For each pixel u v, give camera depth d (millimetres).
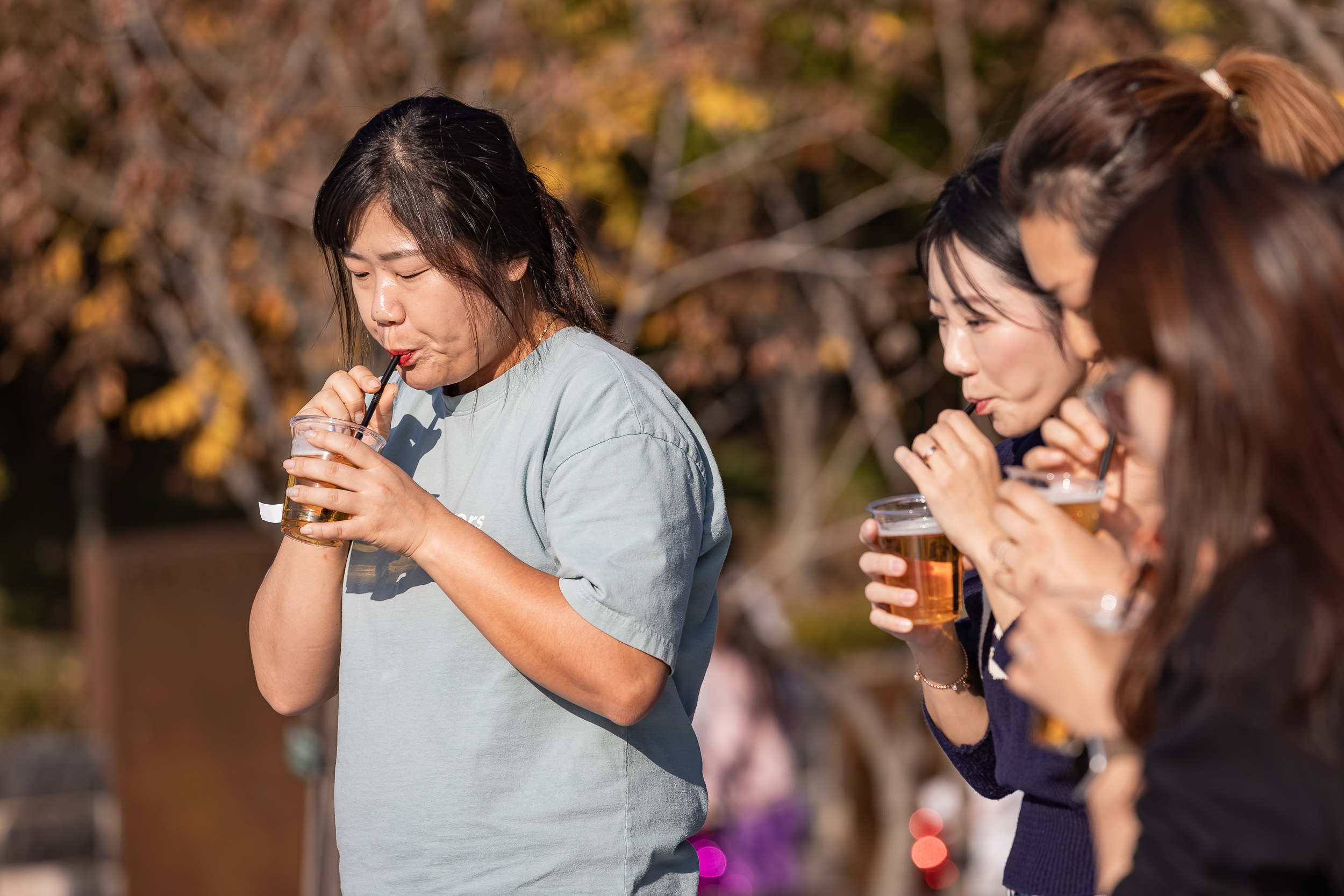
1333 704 4613
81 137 24344
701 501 7586
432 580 7441
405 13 21203
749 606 22562
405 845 7336
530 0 23859
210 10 21656
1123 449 7230
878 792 26875
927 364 30828
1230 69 7148
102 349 25859
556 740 7305
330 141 21531
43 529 48625
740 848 20078
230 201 21844
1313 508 4758
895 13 26266
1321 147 6828
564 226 8109
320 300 21656
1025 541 5973
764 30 25391
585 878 7250
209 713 20688
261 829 20875
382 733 7465
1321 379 4773
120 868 20125
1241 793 4668
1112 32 24797
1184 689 4887
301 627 7867
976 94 28172
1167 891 4754
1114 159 6371
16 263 25156
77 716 34844
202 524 50594
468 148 7246
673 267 27219
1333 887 4699
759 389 44031
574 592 6910
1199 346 4863
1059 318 7418
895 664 31203
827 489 41000
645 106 24859
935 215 7844
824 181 32469
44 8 21156
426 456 7883
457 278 7156
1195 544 4938
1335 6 20141
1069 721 5344
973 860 22641
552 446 7395
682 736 7812
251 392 21859
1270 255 4824
